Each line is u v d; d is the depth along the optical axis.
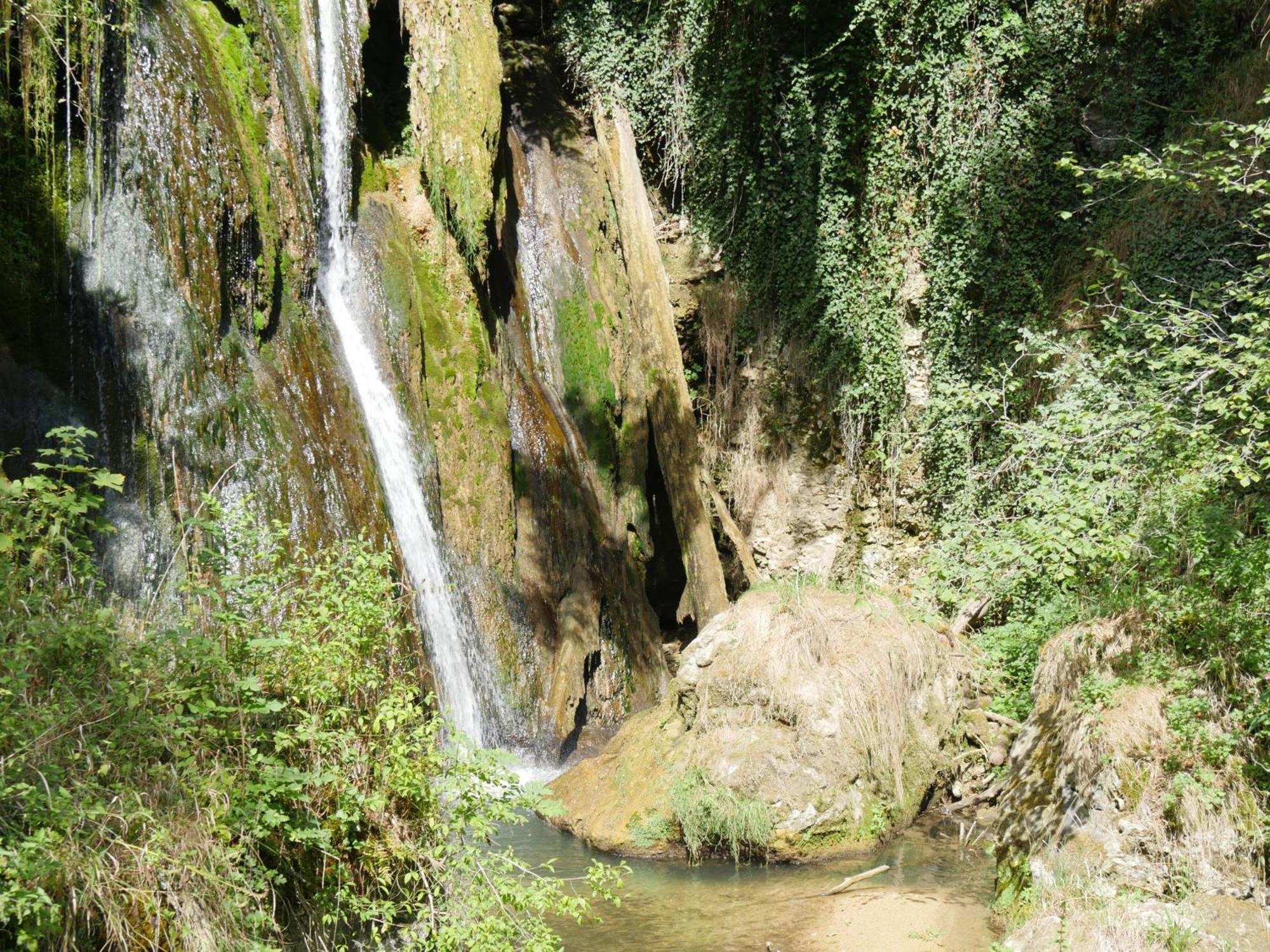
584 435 16.25
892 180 17.72
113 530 6.01
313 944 5.58
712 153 18.42
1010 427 10.70
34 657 5.24
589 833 9.55
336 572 6.99
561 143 18.05
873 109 17.66
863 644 10.47
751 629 10.40
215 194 11.35
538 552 14.54
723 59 18.20
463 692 12.62
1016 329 16.88
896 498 17.67
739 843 9.15
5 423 9.25
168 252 10.83
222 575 6.70
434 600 12.62
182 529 9.44
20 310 9.56
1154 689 8.07
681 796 9.30
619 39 18.64
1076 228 16.81
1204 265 15.04
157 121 10.97
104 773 4.96
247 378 11.31
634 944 7.48
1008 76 17.17
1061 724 8.53
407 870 6.14
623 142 17.88
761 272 18.41
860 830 9.36
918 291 17.59
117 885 4.70
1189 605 8.41
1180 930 6.54
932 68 17.34
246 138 12.14
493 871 6.25
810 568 18.00
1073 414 9.66
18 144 9.95
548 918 7.92
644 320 17.30
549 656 14.05
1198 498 8.92
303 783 5.75
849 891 8.46
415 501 13.08
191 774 5.29
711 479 18.09
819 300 18.14
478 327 14.61
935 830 9.93
